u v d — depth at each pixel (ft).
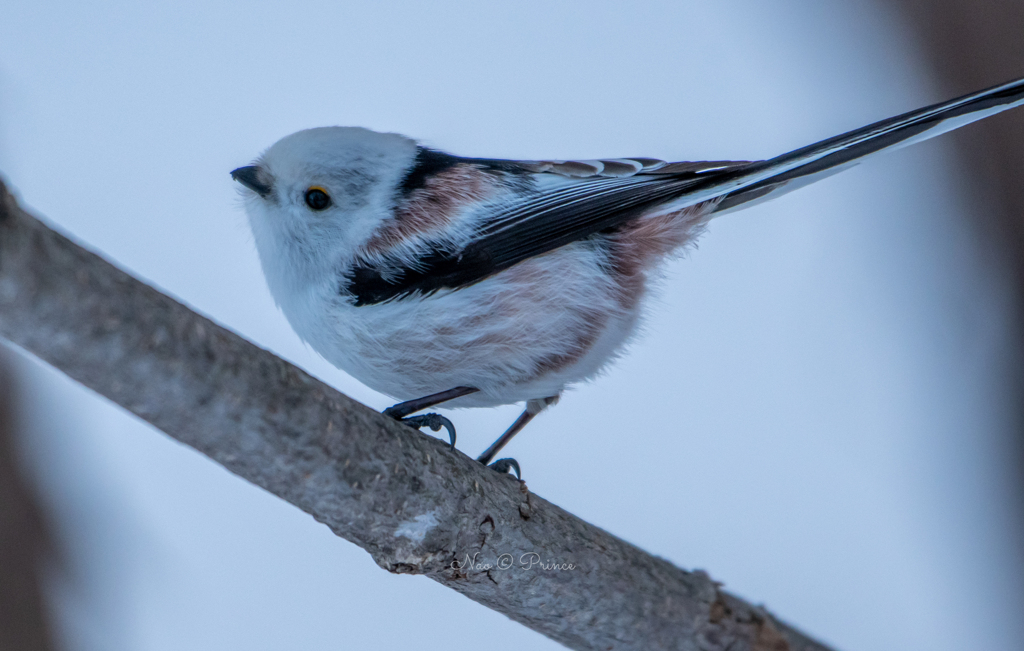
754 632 7.81
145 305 7.65
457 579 7.75
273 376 7.68
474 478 7.74
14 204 7.63
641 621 7.79
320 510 7.71
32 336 7.63
